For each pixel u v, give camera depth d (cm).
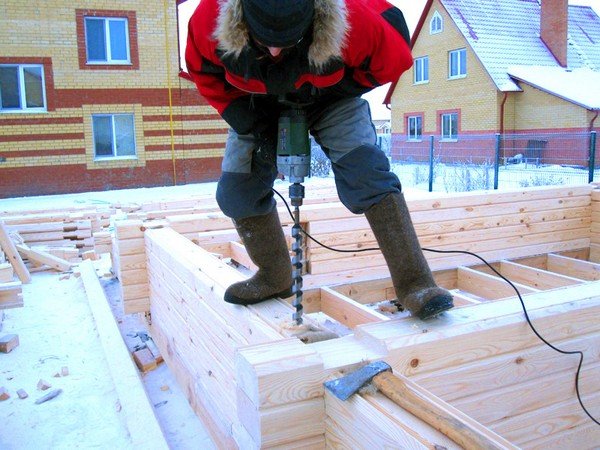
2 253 569
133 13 1385
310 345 175
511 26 2258
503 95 2031
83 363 379
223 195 210
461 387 183
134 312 404
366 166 185
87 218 712
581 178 1370
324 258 421
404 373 172
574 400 206
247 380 157
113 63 1391
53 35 1336
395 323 184
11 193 1351
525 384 195
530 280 426
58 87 1356
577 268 456
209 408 274
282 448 156
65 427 299
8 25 1303
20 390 334
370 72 174
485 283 411
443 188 1485
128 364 353
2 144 1334
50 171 1375
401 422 134
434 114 2336
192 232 429
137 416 292
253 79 166
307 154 189
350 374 155
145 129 1438
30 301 520
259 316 211
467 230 452
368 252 434
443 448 123
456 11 2216
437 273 442
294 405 155
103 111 1397
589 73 2119
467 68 2155
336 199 632
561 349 201
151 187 1462
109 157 1435
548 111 1944
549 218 486
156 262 367
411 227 190
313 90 176
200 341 280
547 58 2170
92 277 566
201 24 163
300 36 147
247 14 144
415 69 2423
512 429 195
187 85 1459
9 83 1339
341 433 152
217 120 1495
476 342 184
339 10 149
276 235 221
